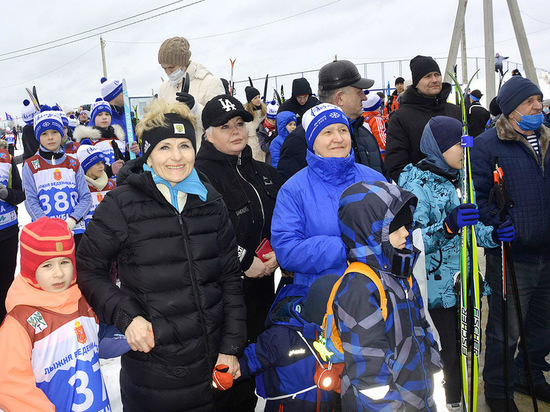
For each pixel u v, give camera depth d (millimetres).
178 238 1877
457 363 2619
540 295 2826
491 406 2793
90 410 1836
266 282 2742
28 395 1632
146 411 1920
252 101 6184
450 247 2486
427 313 2281
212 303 1946
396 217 1673
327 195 2211
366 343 1545
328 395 2010
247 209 2518
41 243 1714
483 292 2564
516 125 2627
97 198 4324
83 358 1836
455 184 2510
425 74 3295
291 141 2805
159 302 1835
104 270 1878
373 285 1610
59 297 1795
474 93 8070
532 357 2908
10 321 1695
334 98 2836
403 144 3416
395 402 1507
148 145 1860
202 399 1926
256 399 2584
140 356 1889
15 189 3881
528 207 2631
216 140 2500
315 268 2068
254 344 2160
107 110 4848
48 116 3725
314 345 1931
